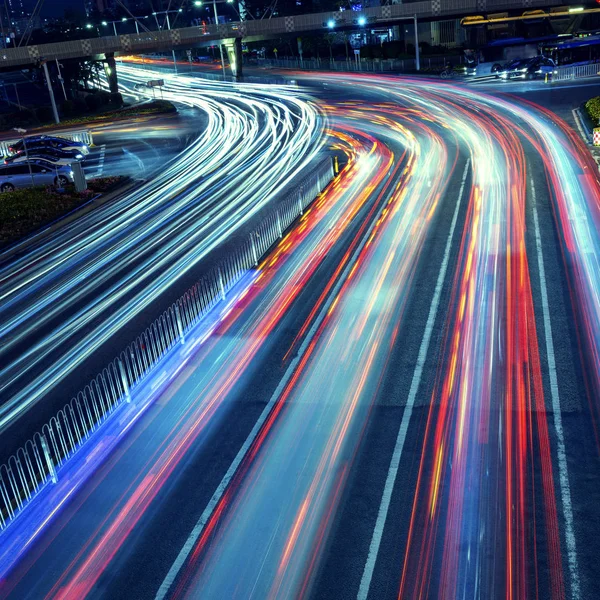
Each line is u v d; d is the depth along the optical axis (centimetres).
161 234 2806
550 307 1742
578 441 1200
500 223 2470
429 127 4791
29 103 9606
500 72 6912
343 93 7356
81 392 1530
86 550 1055
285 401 1422
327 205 2977
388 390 1425
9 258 2689
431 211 2717
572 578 916
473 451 1198
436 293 1895
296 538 1036
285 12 12750
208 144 5219
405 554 984
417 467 1170
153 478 1214
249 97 7956
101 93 8169
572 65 6512
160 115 7081
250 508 1112
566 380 1399
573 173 3125
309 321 1797
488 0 9050
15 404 1520
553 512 1036
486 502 1070
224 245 2536
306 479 1169
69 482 1220
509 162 3459
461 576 935
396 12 9312
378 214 2748
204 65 13150
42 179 3900
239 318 1855
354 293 1953
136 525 1098
